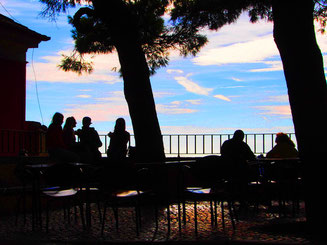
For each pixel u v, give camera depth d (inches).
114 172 270.8
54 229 288.2
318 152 264.8
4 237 261.0
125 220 319.3
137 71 419.5
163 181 401.4
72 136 456.4
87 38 489.7
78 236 261.6
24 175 301.7
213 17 464.4
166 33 497.4
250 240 231.3
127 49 418.6
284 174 330.0
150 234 263.1
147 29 484.7
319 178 263.9
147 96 421.7
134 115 419.2
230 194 305.1
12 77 592.4
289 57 270.7
